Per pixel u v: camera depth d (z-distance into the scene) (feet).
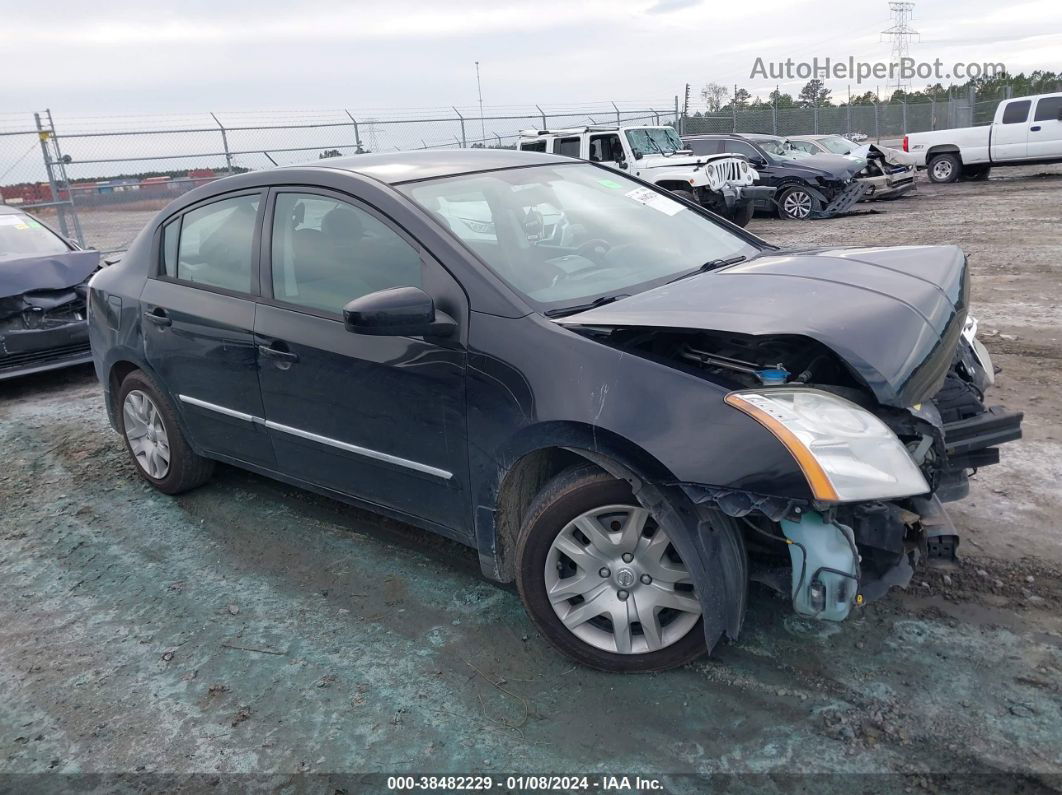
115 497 15.03
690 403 7.99
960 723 8.05
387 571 11.73
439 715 8.75
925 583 10.37
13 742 8.86
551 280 9.95
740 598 8.38
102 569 12.45
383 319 8.75
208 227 12.76
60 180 46.88
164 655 10.18
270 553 12.53
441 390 9.58
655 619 8.86
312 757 8.29
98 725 9.01
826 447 7.48
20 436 18.93
